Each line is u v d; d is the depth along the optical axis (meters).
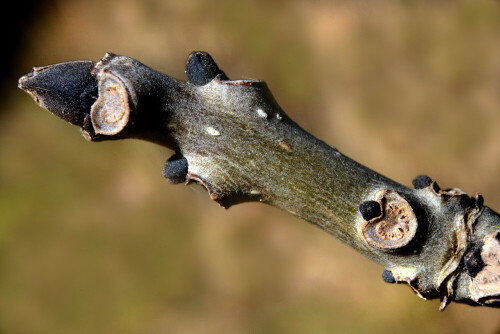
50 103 0.18
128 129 0.18
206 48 0.47
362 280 0.44
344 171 0.18
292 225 0.45
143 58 0.47
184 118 0.18
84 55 0.48
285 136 0.18
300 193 0.18
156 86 0.18
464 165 0.44
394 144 0.45
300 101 0.46
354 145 0.46
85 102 0.18
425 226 0.18
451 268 0.18
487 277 0.18
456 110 0.45
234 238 0.45
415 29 0.46
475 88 0.45
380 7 0.47
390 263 0.18
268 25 0.47
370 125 0.46
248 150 0.18
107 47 0.48
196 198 0.46
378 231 0.18
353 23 0.47
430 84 0.45
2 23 0.48
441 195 0.18
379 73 0.46
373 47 0.47
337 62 0.47
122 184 0.46
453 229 0.18
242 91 0.18
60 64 0.18
